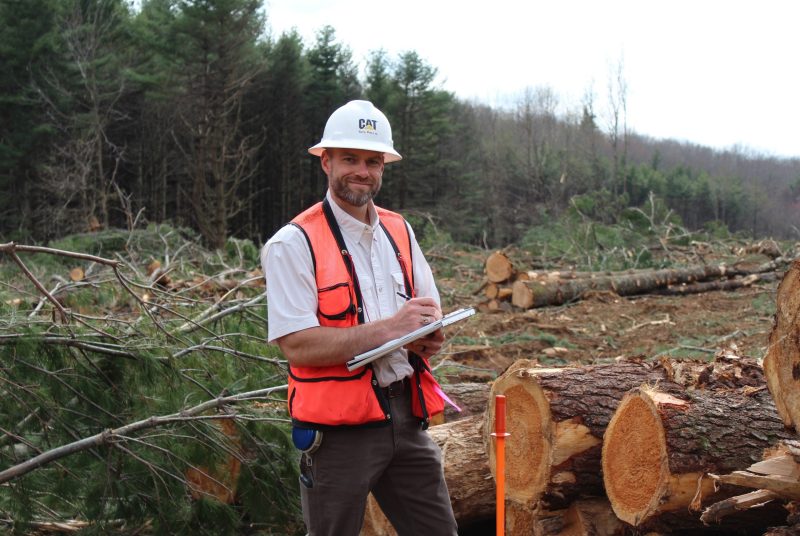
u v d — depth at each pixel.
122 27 36.28
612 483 3.74
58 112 32.06
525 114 56.72
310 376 2.98
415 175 47.22
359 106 3.13
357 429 2.97
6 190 32.97
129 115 38.72
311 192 46.53
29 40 32.12
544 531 4.01
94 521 4.68
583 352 9.91
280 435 4.77
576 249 18.44
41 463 4.28
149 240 16.16
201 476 5.02
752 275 15.30
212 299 8.91
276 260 2.98
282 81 42.97
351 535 3.01
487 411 4.37
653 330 11.25
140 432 4.70
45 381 4.65
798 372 3.07
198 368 5.23
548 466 3.91
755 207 56.06
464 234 49.38
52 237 31.11
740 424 3.51
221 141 35.72
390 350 2.89
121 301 7.00
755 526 3.55
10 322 4.72
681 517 3.53
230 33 33.22
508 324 11.77
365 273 3.10
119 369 4.88
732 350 4.38
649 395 3.57
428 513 3.13
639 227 19.59
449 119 48.34
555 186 50.09
